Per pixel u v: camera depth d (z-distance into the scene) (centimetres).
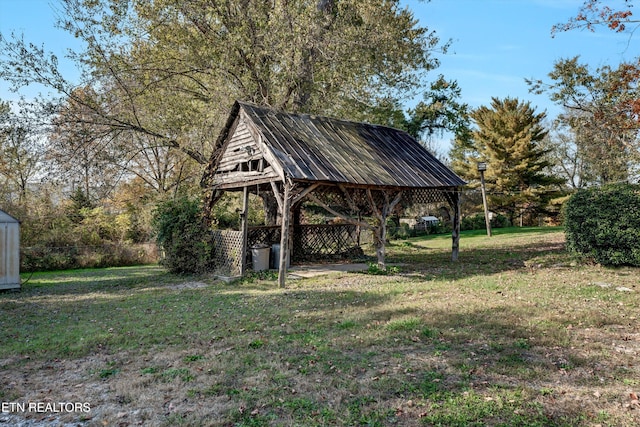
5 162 2217
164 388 409
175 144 1588
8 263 1108
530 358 468
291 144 1141
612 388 391
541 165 3272
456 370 435
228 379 427
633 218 1046
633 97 1428
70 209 2114
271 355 498
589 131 2086
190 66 1558
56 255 1720
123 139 1608
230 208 1916
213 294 958
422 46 1822
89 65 1477
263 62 1585
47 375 459
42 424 346
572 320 617
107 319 730
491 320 620
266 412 356
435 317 645
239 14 1505
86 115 1485
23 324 714
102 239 1991
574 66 1989
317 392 391
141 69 1488
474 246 1905
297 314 710
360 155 1263
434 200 1484
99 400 389
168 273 1394
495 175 3316
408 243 2170
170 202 1377
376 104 1934
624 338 536
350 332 583
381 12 1606
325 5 1614
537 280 970
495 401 363
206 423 338
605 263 1112
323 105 1755
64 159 1478
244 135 1261
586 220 1130
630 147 1978
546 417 336
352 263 1507
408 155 1426
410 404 362
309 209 2172
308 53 1546
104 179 1719
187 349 536
